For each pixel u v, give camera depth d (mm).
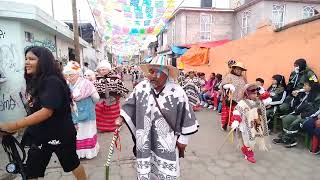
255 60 8969
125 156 4844
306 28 6547
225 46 11367
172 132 2701
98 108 6391
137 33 6969
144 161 2645
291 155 4902
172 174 2707
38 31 8484
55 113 2764
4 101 6664
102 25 7098
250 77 9289
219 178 3986
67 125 2883
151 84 2721
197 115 8641
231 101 6234
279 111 6211
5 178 3941
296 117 5324
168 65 2615
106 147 5367
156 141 2709
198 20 20953
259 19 17938
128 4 4906
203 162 4574
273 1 17656
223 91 6574
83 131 4641
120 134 6293
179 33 21328
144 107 2658
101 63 6289
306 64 6074
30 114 2830
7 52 6645
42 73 2674
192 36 21031
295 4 18016
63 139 2854
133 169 4293
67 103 2865
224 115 6539
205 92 10312
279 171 4227
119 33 7473
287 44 7305
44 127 2752
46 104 2568
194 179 3949
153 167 2836
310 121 4922
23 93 6508
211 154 4945
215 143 5578
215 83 9812
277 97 6227
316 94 5285
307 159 4711
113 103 6410
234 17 21250
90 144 4711
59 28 9438
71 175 4109
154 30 6656
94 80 6250
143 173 2650
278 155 4906
